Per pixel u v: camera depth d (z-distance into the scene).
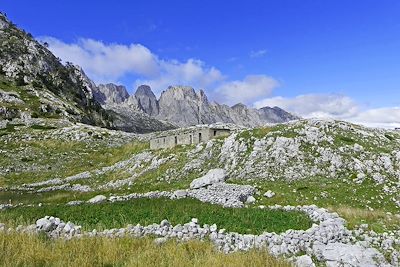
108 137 96.69
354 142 49.69
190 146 58.44
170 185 44.94
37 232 16.97
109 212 25.34
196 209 26.05
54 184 58.50
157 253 13.85
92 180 58.88
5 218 22.50
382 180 40.66
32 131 97.50
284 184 39.84
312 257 16.61
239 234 18.27
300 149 48.12
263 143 50.34
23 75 173.62
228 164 48.66
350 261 15.98
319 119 56.84
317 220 24.05
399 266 16.47
